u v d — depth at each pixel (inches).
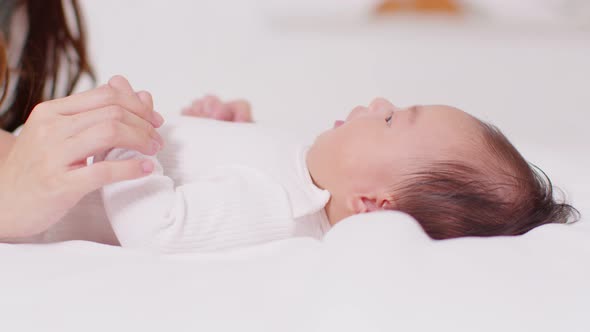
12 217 29.5
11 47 53.3
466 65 95.2
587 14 107.7
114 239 36.2
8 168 29.9
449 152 36.4
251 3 110.9
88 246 30.0
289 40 107.5
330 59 98.0
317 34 111.1
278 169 36.4
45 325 23.5
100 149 29.0
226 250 31.4
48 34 55.5
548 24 108.7
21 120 53.6
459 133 37.1
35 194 28.9
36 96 54.0
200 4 106.0
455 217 35.3
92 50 85.6
